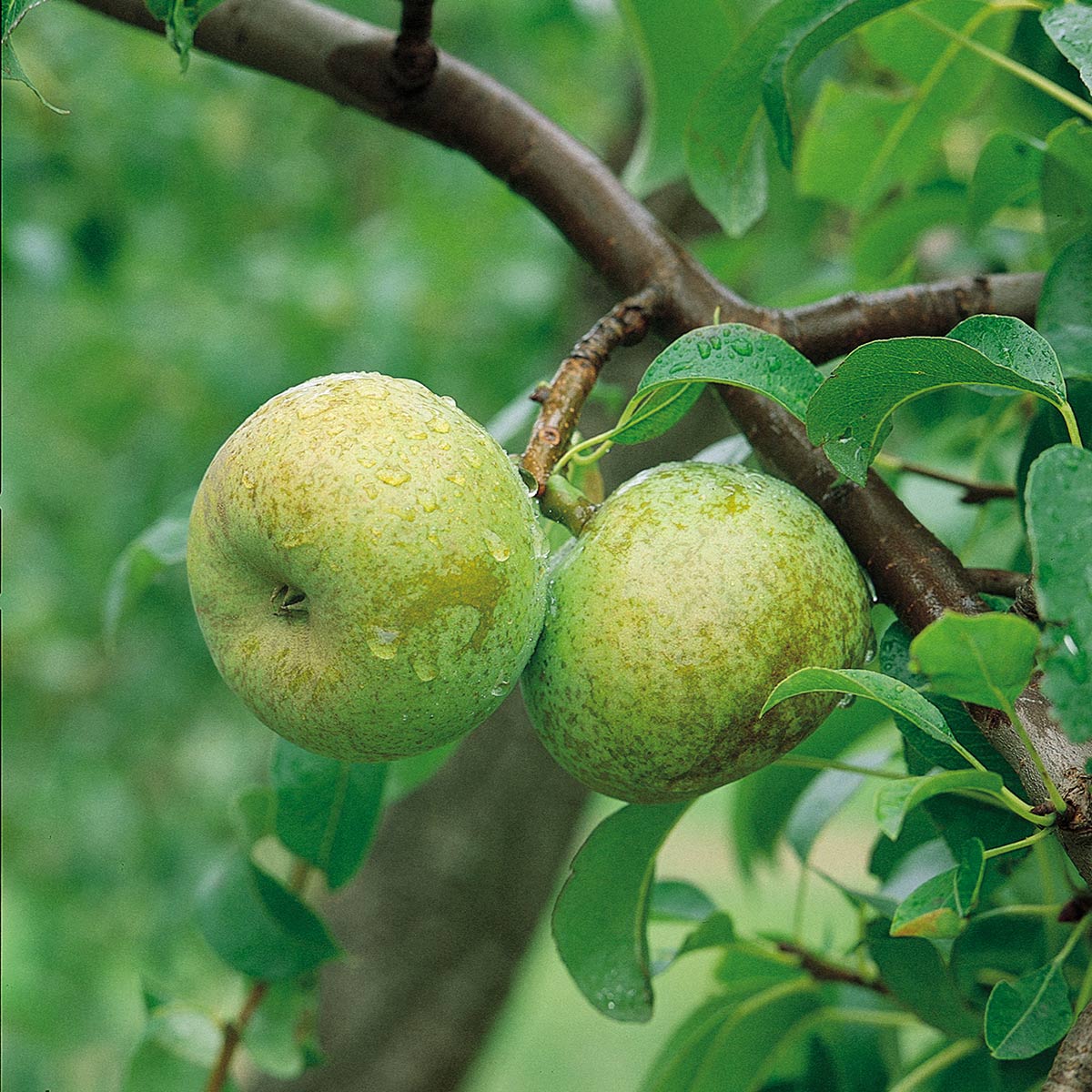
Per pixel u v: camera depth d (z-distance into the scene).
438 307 1.42
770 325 0.55
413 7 0.57
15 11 0.49
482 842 0.96
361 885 0.98
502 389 1.36
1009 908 0.56
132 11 0.61
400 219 1.50
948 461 0.73
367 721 0.48
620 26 1.34
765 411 0.52
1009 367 0.47
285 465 0.47
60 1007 1.46
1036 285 0.55
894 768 0.63
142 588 0.66
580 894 0.55
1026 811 0.45
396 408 0.48
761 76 0.56
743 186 0.59
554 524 0.56
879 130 0.70
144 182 1.32
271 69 0.61
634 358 0.94
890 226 0.72
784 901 1.92
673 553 0.49
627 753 0.49
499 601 0.48
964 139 0.94
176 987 1.29
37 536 1.56
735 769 0.50
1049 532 0.42
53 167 1.19
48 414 1.58
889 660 0.50
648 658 0.49
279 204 1.61
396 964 0.96
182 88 1.39
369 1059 0.96
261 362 1.39
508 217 1.43
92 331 1.44
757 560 0.49
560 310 1.28
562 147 0.59
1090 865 0.45
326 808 0.62
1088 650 0.42
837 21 0.53
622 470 0.95
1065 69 0.66
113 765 1.67
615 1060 1.92
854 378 0.47
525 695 0.51
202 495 0.49
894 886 0.59
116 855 1.61
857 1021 0.66
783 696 0.46
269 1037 0.65
